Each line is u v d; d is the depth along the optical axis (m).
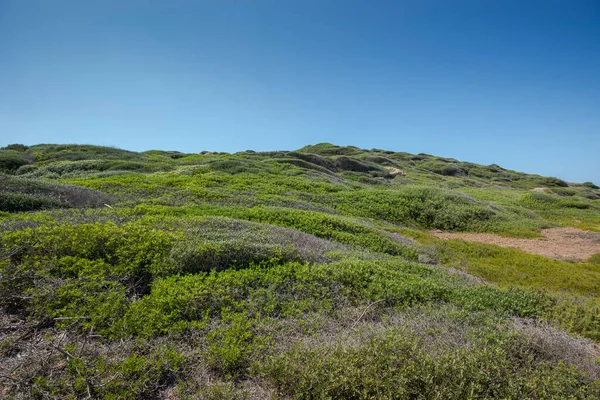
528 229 22.16
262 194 21.88
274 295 7.12
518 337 5.93
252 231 11.07
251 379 4.93
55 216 11.07
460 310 7.36
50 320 5.73
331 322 6.54
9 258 6.96
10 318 5.66
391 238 15.43
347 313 6.96
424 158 75.75
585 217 29.38
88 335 5.13
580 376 5.22
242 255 8.48
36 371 4.50
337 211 20.88
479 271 12.79
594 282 12.24
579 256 16.72
